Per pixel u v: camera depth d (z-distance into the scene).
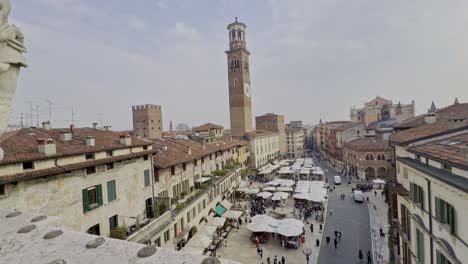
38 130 23.20
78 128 28.20
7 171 14.26
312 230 39.28
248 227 36.03
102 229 20.53
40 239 3.98
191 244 28.75
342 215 46.56
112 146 22.52
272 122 130.12
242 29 96.69
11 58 5.91
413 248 16.80
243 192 56.78
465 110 23.94
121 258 3.24
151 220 24.39
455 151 12.46
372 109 110.31
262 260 31.23
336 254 32.44
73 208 18.00
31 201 15.38
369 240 36.22
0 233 4.30
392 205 23.02
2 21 5.83
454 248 11.26
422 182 14.84
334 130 108.50
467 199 10.22
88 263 3.20
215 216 41.12
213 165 48.19
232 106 96.62
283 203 53.16
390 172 24.45
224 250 33.97
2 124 5.87
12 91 6.15
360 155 73.81
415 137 18.78
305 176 82.81
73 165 17.94
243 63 95.25
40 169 15.95
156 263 3.05
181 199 33.12
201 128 77.56
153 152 27.44
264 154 100.69
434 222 13.33
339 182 71.06
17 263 3.34
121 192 22.94
